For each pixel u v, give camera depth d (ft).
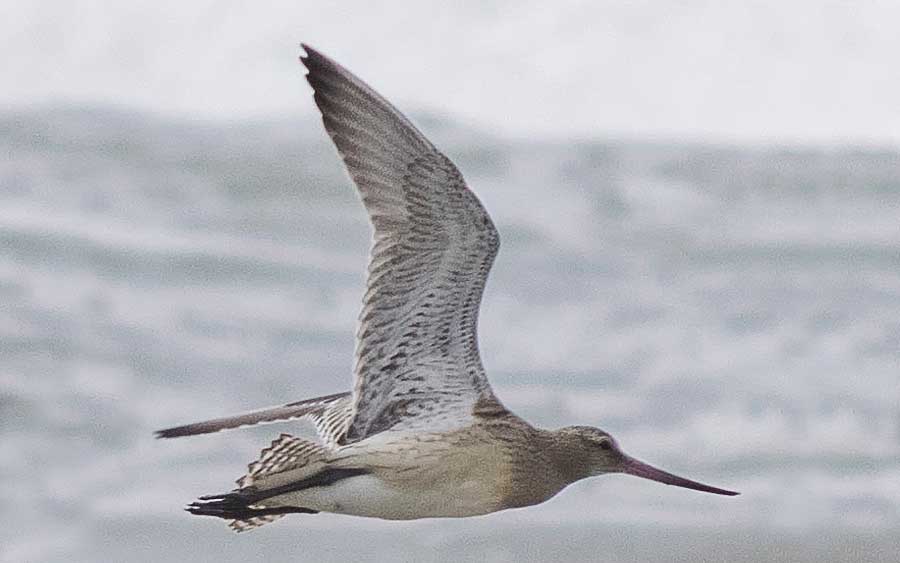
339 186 83.92
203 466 54.75
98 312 66.80
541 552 47.60
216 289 70.44
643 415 59.47
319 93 27.12
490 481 28.84
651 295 71.97
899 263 76.07
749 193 85.81
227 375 62.18
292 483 27.58
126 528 50.06
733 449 56.29
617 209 83.25
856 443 56.90
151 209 79.66
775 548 48.52
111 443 56.24
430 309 28.32
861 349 66.54
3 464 53.98
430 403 28.58
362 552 47.75
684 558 47.34
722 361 64.90
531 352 65.21
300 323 67.15
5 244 73.05
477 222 27.76
